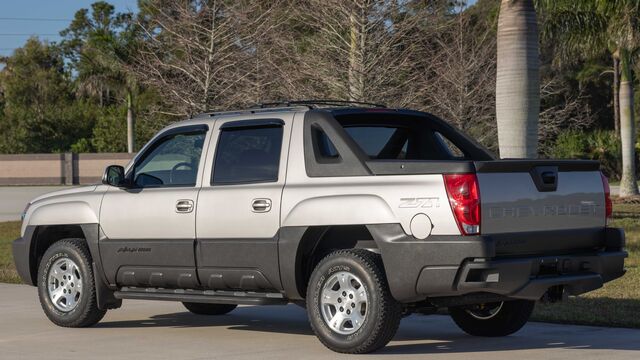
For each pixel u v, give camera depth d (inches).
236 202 375.9
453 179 327.9
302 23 968.3
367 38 901.2
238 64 981.8
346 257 345.1
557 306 458.6
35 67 3563.0
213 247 381.4
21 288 570.9
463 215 324.8
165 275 396.5
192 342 382.0
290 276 362.0
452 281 325.7
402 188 337.4
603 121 2775.6
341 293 348.2
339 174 354.9
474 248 322.0
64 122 3102.9
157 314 467.2
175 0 996.6
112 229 411.2
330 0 902.4
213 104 976.9
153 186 405.4
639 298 480.1
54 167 2736.2
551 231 345.7
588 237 358.3
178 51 1040.8
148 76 1012.5
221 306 466.0
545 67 1526.8
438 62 1000.9
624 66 1549.0
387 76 916.0
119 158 2691.9
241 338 391.9
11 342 383.9
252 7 976.9
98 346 373.7
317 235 361.4
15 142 3073.3
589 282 351.3
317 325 350.6
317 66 925.8
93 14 2972.4
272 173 373.4
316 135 366.0
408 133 402.3
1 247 860.6
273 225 366.0
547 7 914.7
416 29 937.5
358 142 387.9
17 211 1470.2
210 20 997.8
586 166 361.4
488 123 1045.2
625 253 365.4
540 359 335.0
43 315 461.4
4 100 3570.4
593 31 1237.1
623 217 1124.5
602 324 414.9
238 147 386.6
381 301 338.0
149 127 1155.3
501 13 636.1
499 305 385.1
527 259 332.5
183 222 390.3
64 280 428.8
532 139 632.4
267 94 955.3
